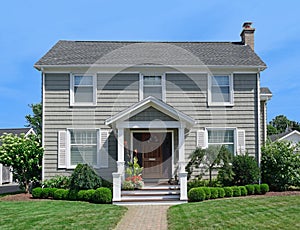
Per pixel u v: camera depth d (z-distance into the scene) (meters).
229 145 17.09
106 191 13.93
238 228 8.80
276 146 16.97
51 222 9.81
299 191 16.22
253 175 15.61
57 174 16.44
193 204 12.89
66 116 16.66
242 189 15.01
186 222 9.67
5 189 22.47
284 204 12.03
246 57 17.94
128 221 10.32
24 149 15.98
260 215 10.28
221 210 11.20
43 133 16.52
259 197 14.26
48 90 16.69
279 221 9.47
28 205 13.04
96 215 10.84
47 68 16.61
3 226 9.43
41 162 16.61
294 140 35.28
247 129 17.06
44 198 15.10
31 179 16.48
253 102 17.17
